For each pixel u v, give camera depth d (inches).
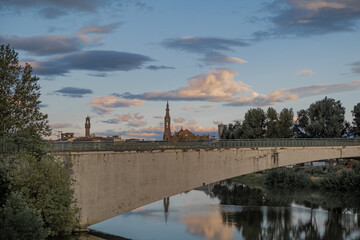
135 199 2315.5
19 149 1872.5
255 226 2795.3
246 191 4598.9
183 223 2849.4
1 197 1716.3
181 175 2568.9
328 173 4852.4
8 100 2037.4
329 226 2802.7
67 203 1863.9
